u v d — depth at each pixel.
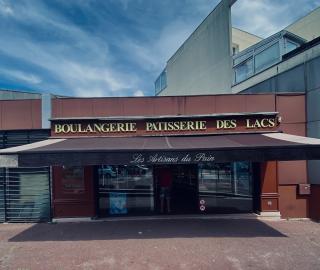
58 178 11.10
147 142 9.55
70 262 7.13
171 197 11.68
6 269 6.77
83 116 11.15
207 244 8.24
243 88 15.99
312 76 10.88
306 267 6.69
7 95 16.23
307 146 7.78
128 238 8.91
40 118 11.13
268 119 10.98
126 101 11.23
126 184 11.65
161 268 6.73
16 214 11.17
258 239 8.64
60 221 10.98
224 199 11.67
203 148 7.96
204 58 20.44
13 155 7.82
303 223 10.49
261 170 11.22
